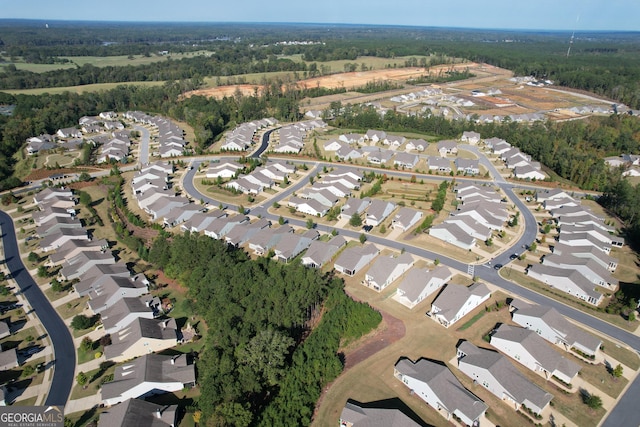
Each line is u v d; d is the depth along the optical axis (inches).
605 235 3873.0
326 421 2140.7
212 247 3299.7
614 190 4707.2
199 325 2859.3
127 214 4365.2
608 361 2541.8
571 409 2208.4
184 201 4591.5
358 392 2311.8
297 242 3690.9
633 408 2217.0
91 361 2541.8
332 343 2522.1
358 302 2847.0
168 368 2401.6
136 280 3257.9
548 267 3403.1
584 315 2950.3
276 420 2028.8
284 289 2834.6
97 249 3715.6
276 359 2303.2
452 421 2143.2
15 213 4512.8
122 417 1983.3
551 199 4719.5
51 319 2910.9
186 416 2159.2
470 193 4837.6
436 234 3981.3
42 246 3718.0
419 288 3085.6
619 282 3353.8
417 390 2297.0
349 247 3784.5
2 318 2918.3
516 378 2277.3
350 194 4965.6
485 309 3009.4
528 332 2591.0
